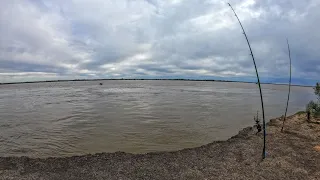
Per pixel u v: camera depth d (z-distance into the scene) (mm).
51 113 26172
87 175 8266
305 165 8914
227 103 36406
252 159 9594
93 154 10781
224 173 8281
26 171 8750
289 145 11375
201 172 8398
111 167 9016
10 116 24500
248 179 7777
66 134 15977
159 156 10367
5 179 7891
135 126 18359
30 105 34969
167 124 19156
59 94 60531
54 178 8023
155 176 8133
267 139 12516
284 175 8055
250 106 32469
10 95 60188
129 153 10922
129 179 7902
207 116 23375
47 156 11492
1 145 13477
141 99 43406
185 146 12867
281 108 30656
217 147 11547
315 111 17609
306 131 14148
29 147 13070
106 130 17016
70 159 10055
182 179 7867
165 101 39500
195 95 54875
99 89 86438
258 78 9695
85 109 29156
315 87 17375
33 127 18531
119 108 29891
